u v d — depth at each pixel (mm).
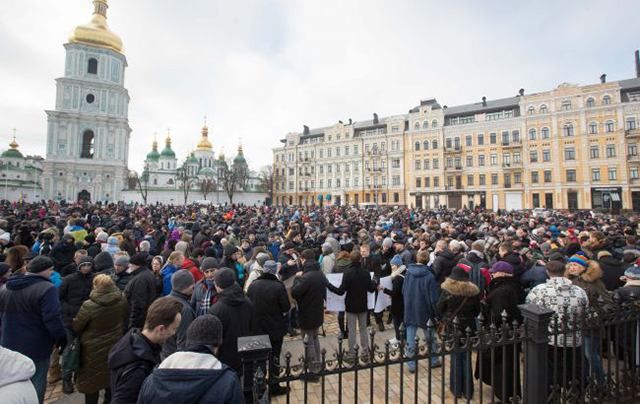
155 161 91750
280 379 3020
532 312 3939
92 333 4340
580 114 48438
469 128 57094
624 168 45094
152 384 2326
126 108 66875
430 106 61500
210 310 4473
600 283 5621
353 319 6367
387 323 8805
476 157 56344
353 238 13180
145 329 3143
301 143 79500
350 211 34062
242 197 73250
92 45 62312
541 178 50938
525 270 6703
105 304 4395
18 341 4070
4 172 72125
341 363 3254
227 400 2350
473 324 5070
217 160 93250
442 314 5402
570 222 19016
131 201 58094
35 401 2369
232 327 4414
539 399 3867
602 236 8359
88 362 4305
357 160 68750
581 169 48062
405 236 12344
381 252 8750
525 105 52750
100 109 62406
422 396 5227
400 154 63688
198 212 27594
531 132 52031
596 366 4656
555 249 8742
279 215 26000
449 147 58875
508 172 53594
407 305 6125
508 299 4996
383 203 65562
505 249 6906
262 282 5469
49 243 8898
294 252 8406
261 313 5320
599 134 47188
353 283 6340
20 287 4141
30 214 19453
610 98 46781
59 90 59812
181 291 4664
